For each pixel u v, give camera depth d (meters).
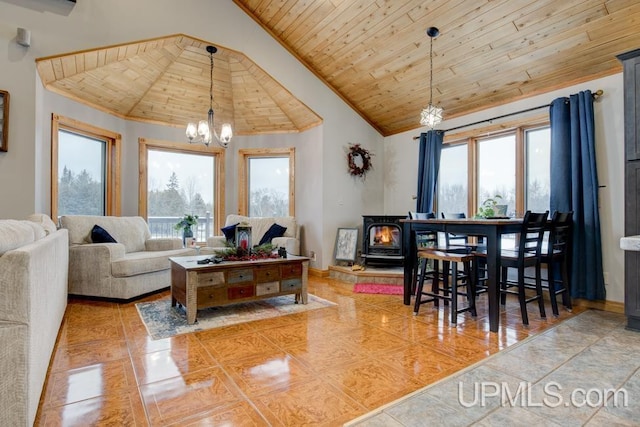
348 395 1.75
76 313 3.08
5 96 2.93
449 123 4.69
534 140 3.91
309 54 4.59
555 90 3.63
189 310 2.83
